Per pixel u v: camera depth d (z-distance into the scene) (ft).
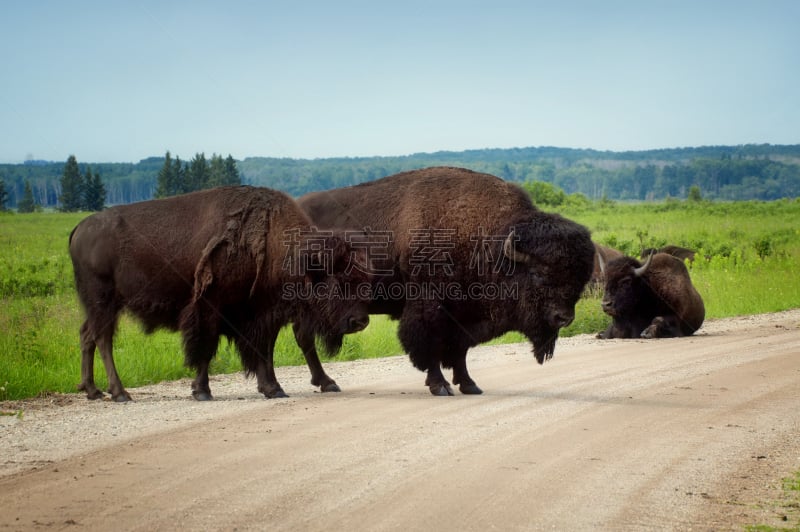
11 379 123.85
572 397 117.19
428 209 119.65
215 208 120.26
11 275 287.89
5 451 82.94
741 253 365.61
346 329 114.32
